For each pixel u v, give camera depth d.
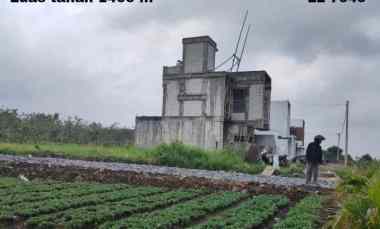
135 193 14.02
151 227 9.04
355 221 6.62
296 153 60.16
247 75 40.00
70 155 31.84
